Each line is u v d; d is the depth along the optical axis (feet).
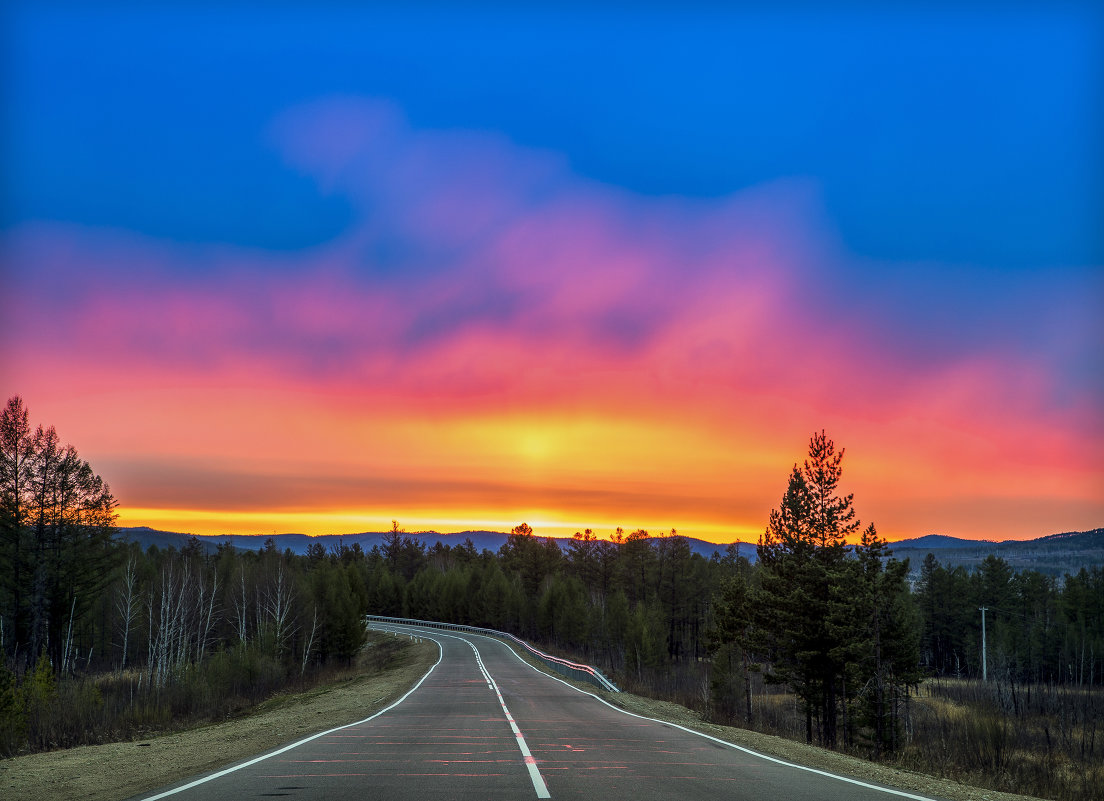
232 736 54.70
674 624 386.52
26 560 210.59
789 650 142.31
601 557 424.46
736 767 38.17
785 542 146.51
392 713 72.54
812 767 40.40
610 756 40.83
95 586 230.48
